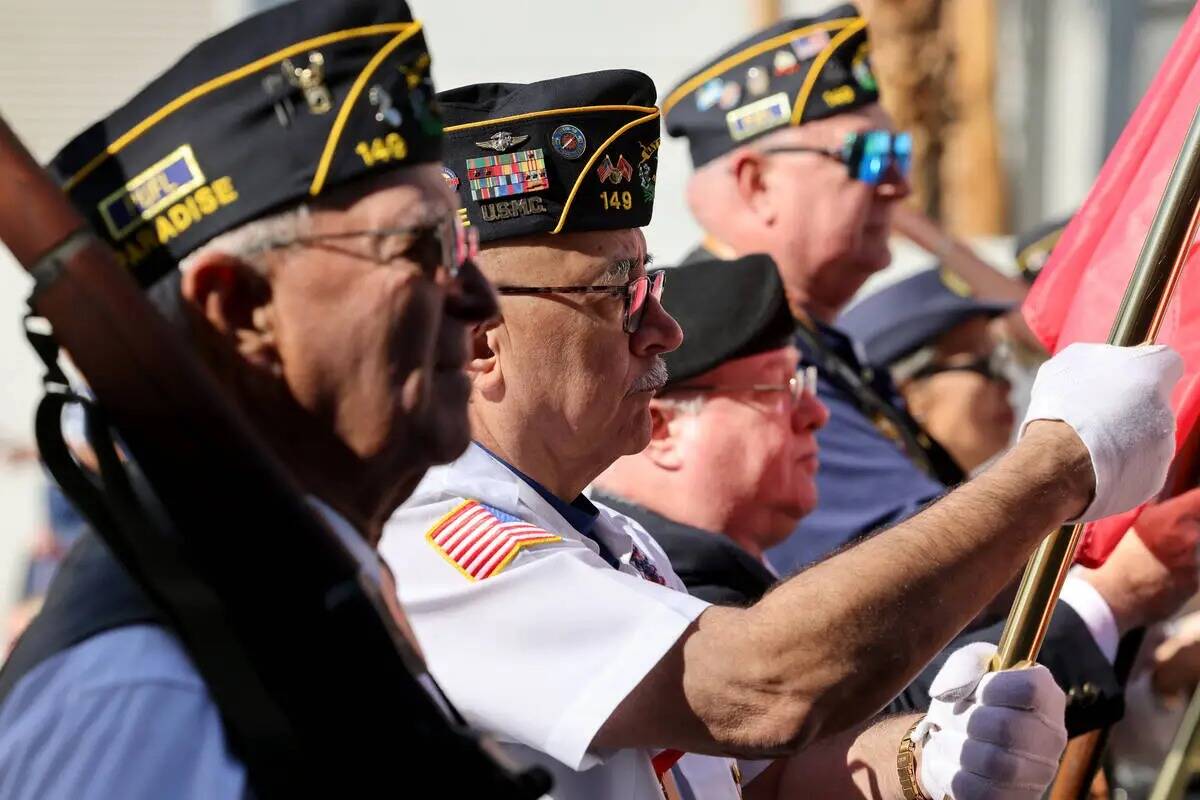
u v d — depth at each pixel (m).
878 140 4.69
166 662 1.58
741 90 4.81
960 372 5.60
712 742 2.20
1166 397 2.31
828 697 2.13
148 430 1.51
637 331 2.61
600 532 2.66
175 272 1.70
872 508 4.23
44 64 9.01
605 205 2.55
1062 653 3.30
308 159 1.69
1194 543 3.32
